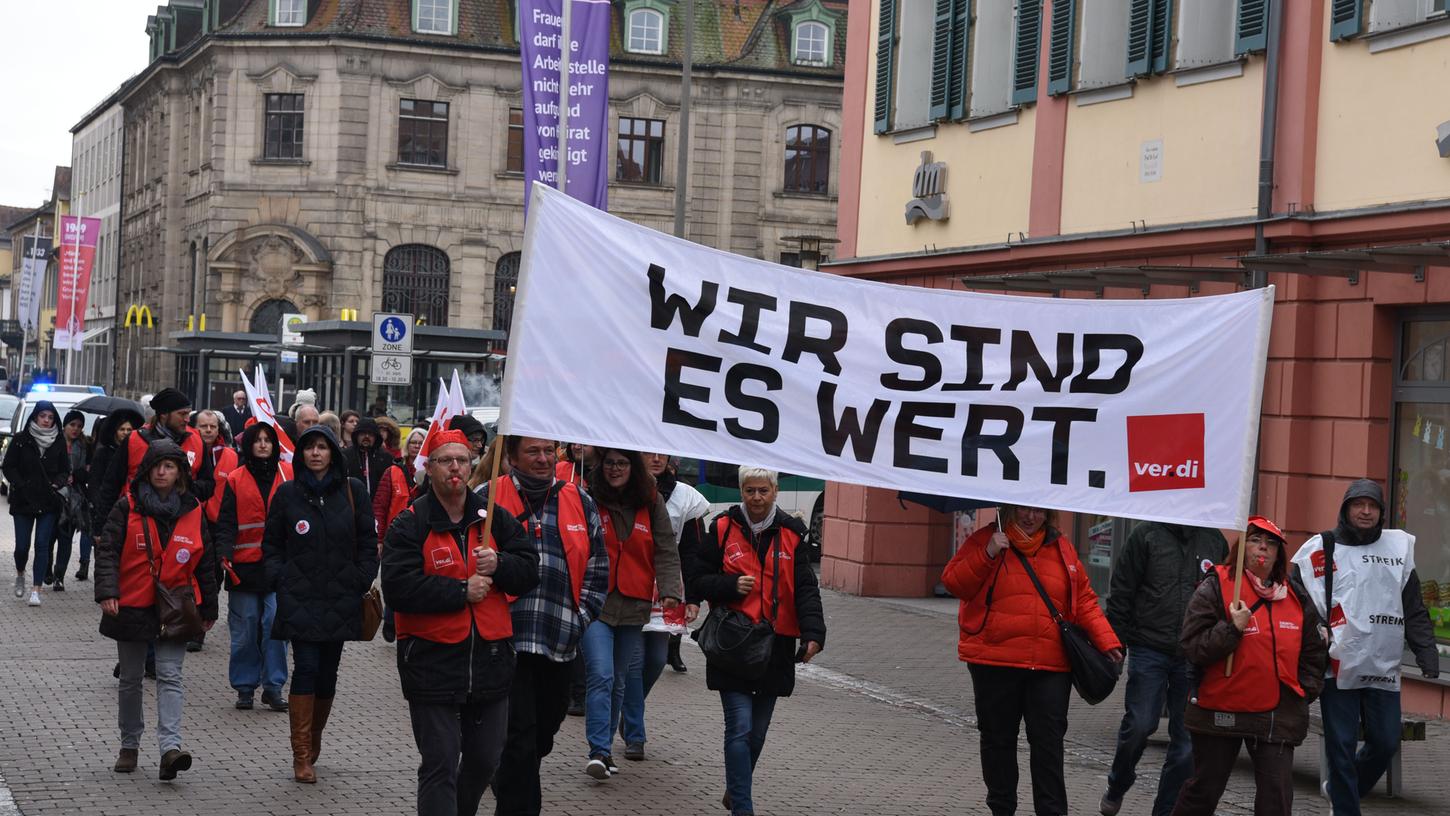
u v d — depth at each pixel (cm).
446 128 5462
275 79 5422
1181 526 946
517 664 778
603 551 803
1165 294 1614
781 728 1216
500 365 3566
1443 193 1327
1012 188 1877
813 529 2519
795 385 755
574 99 2259
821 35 5528
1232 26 1546
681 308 740
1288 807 765
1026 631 808
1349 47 1430
